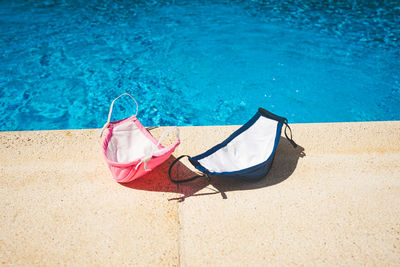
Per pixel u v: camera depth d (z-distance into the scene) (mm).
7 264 1595
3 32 5270
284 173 2215
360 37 5465
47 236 1738
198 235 1766
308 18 6117
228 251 1684
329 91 4254
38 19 5773
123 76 4430
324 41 5340
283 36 5473
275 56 4934
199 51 5023
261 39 5363
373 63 4805
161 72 4547
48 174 2143
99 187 2061
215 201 1982
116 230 1780
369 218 1885
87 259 1631
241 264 1622
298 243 1729
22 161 2234
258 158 2178
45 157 2277
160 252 1675
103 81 4320
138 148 2213
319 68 4680
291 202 1980
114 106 3914
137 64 4691
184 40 5297
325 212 1916
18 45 4953
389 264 1634
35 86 4148
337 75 4539
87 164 2240
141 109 3902
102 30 5520
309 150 2406
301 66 4719
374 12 6398
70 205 1923
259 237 1757
